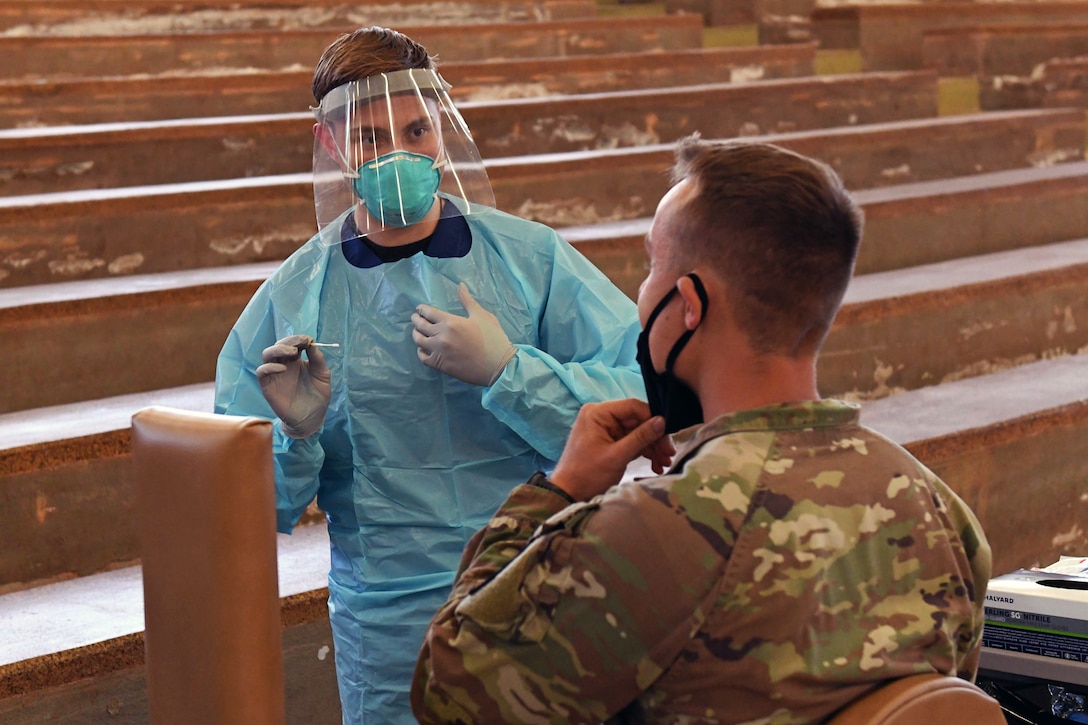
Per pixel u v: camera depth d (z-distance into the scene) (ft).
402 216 4.81
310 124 12.28
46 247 9.82
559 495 3.45
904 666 3.07
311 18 15.90
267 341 5.16
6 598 7.11
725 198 3.12
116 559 7.71
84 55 13.60
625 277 10.75
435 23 16.87
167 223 10.30
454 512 4.98
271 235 10.80
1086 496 9.75
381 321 5.00
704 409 3.30
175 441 3.65
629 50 17.21
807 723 2.98
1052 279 11.48
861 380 10.31
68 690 6.15
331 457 5.14
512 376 4.73
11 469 7.27
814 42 18.44
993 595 4.91
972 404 9.63
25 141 10.87
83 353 8.82
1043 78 16.61
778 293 3.10
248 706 3.67
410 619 5.01
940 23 18.62
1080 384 10.23
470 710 3.09
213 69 14.35
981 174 14.62
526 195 11.71
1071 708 4.78
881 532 3.10
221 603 3.62
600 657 2.97
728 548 2.93
